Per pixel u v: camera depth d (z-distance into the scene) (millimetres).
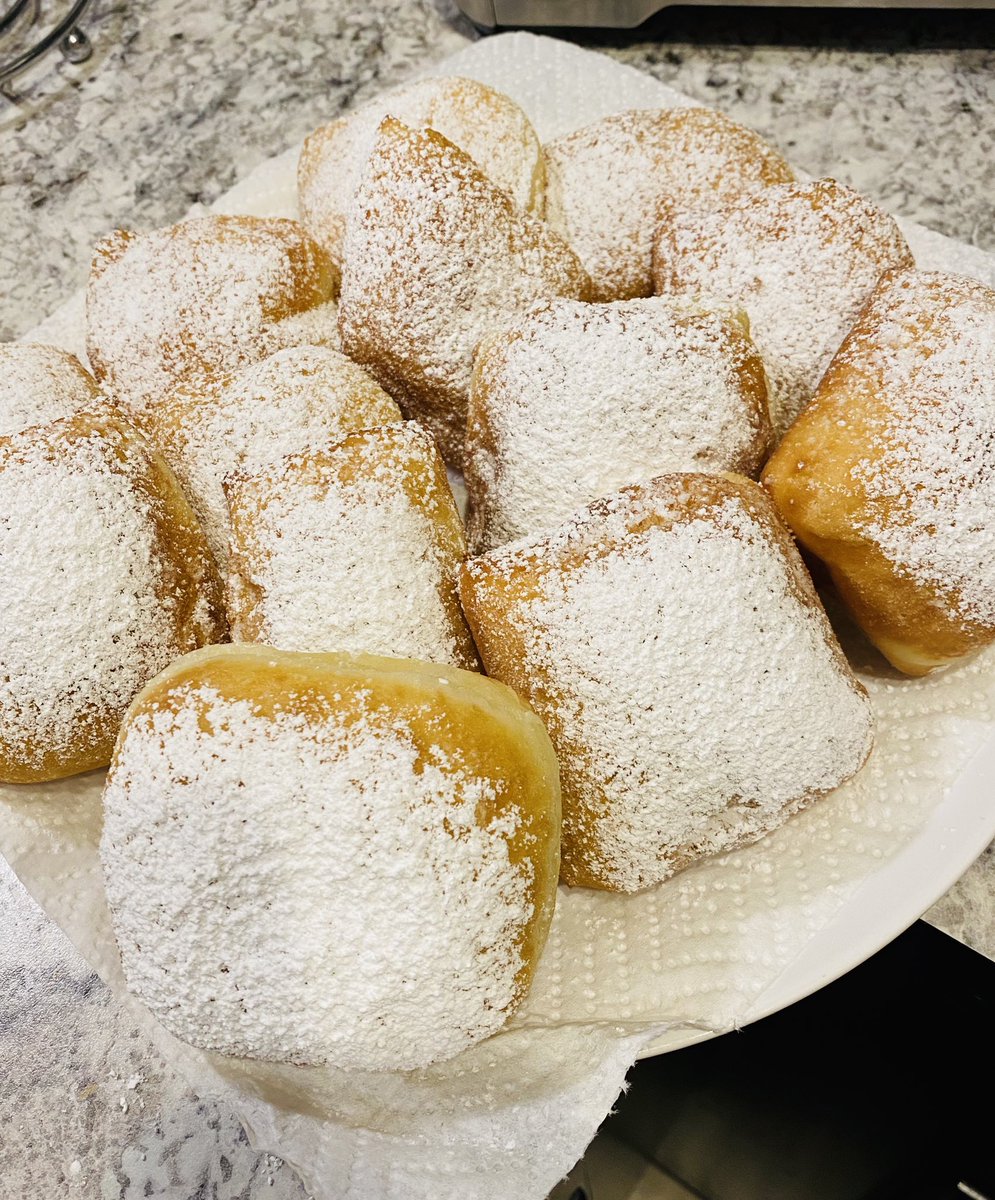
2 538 181
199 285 223
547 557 176
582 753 175
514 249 209
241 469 194
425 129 207
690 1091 208
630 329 186
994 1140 195
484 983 160
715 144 231
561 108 275
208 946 160
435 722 159
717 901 183
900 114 300
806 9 319
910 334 182
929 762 188
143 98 336
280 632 179
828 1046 208
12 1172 201
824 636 182
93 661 185
